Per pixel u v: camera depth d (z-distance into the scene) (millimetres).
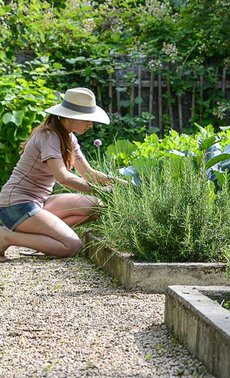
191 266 4535
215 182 5840
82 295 4422
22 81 8672
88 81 10406
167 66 10617
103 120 5566
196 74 10570
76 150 5820
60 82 10453
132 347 3371
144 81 10633
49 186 5793
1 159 8406
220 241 4770
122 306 4133
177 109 10734
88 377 2953
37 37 10398
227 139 6418
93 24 11320
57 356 3236
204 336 3113
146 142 6797
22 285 4715
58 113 5469
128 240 4828
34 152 5629
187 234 4738
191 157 5297
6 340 3477
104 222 5254
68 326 3727
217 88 10734
